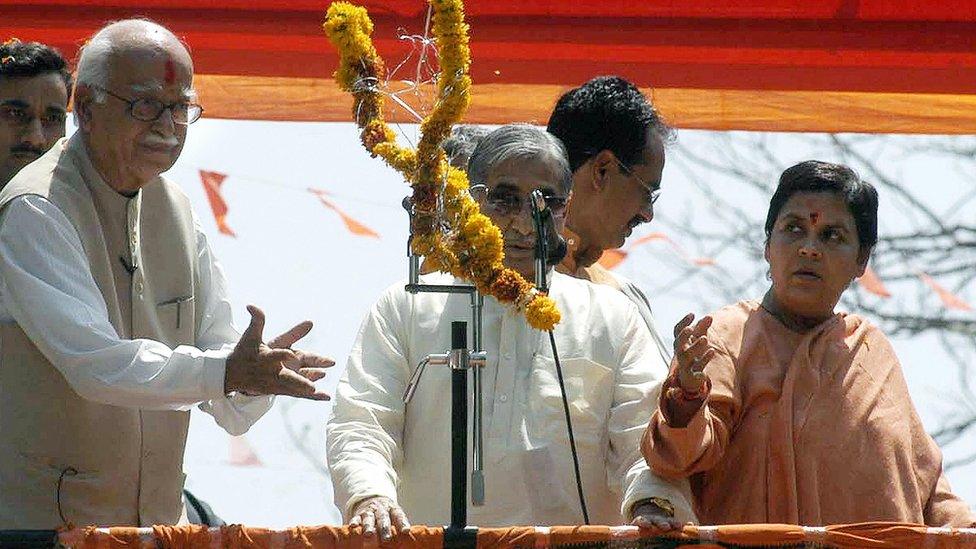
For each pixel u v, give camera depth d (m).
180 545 7.59
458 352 7.64
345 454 7.96
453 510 7.62
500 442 8.12
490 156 8.20
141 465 8.30
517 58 10.81
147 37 8.20
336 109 10.89
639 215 9.54
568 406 8.15
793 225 8.52
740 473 8.20
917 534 7.66
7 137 9.64
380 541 7.59
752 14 10.81
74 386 7.86
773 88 10.91
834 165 8.65
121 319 8.28
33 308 7.93
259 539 7.59
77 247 8.10
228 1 10.66
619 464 8.13
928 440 8.42
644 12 10.79
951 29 10.80
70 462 8.17
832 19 10.81
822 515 8.12
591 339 8.30
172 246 8.48
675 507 7.81
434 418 8.17
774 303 8.56
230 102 10.90
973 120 11.04
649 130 9.49
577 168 9.44
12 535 7.54
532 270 8.15
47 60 9.71
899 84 10.89
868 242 8.59
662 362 8.44
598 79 9.55
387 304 8.39
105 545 7.56
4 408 8.17
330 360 7.86
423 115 8.09
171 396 7.73
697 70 10.87
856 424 8.22
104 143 8.17
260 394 7.76
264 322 7.68
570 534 7.59
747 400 8.28
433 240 7.68
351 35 7.92
